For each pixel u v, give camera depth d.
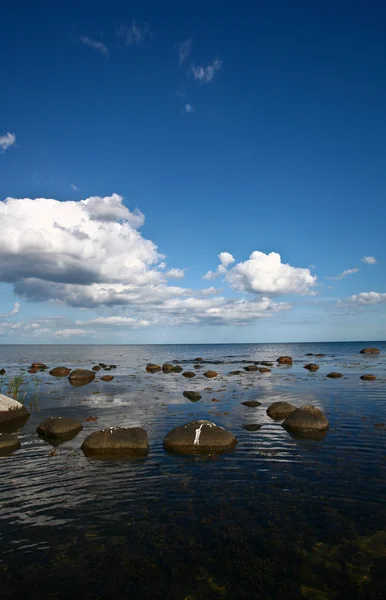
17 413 20.11
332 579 7.22
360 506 9.95
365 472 12.20
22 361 69.62
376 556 7.88
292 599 6.72
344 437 16.16
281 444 15.29
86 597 6.73
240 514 9.56
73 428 17.33
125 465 13.05
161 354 102.31
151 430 17.56
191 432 15.04
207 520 9.28
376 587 7.01
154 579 7.21
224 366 55.75
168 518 9.38
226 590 6.93
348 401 24.39
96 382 35.31
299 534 8.66
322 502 10.16
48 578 7.21
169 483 11.47
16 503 10.22
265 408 22.41
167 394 27.81
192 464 13.10
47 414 21.08
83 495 10.68
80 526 9.03
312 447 14.85
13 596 6.75
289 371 45.47
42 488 11.16
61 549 8.12
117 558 7.82
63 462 13.40
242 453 14.23
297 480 11.62
